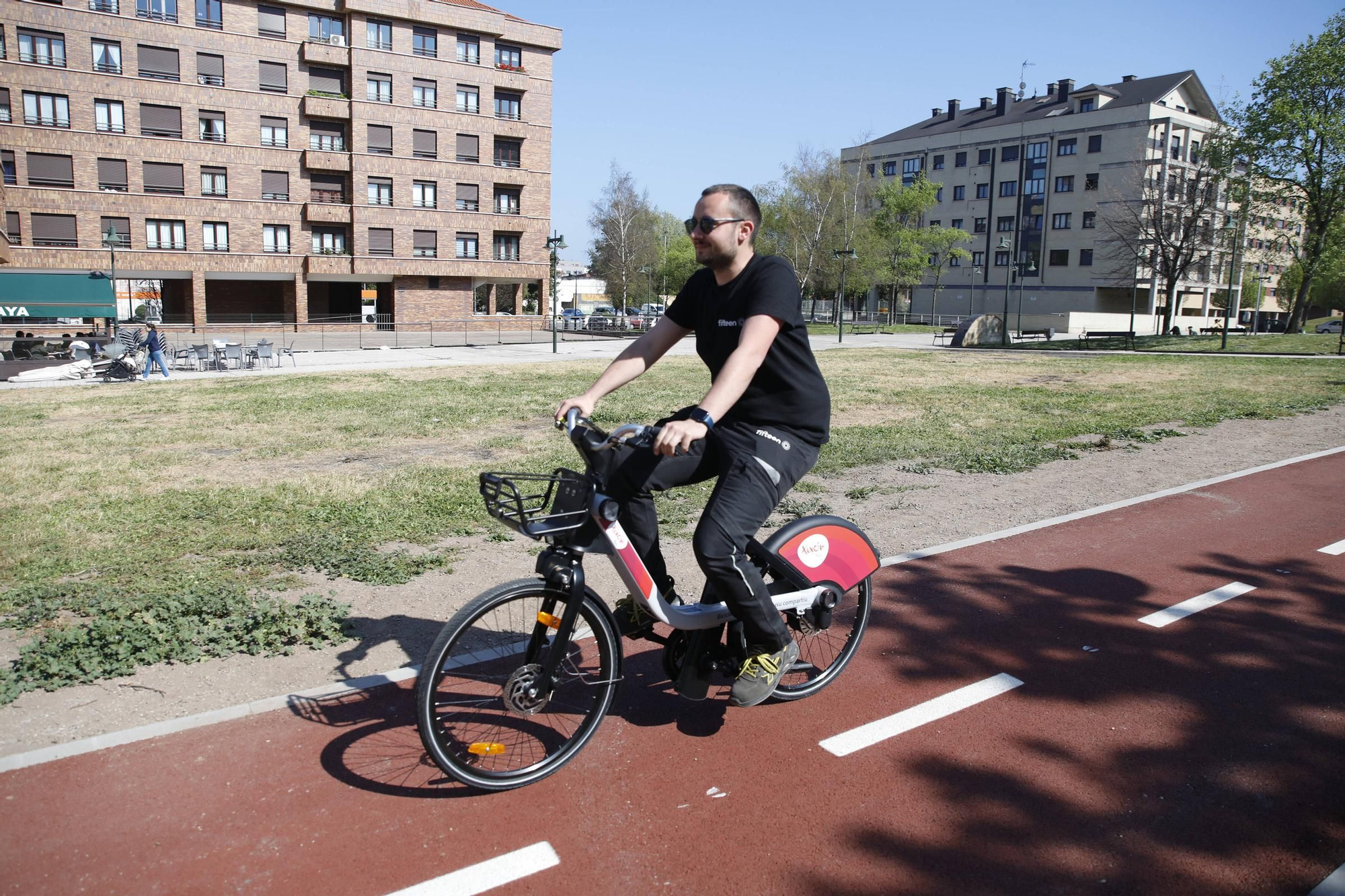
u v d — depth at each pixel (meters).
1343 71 38.81
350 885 2.58
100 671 3.93
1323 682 4.03
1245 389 17.70
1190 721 3.65
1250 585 5.37
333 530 6.45
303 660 4.16
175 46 44.91
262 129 47.34
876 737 3.54
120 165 44.56
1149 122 63.62
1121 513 7.18
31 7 42.09
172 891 2.54
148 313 46.31
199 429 12.02
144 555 5.78
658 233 94.69
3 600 4.84
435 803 3.03
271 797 3.03
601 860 2.73
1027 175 71.31
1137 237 50.91
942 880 2.64
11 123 42.44
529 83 53.38
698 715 3.73
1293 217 48.56
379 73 48.94
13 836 2.79
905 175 80.12
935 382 19.55
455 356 31.41
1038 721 3.66
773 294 3.09
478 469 8.89
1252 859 2.73
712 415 2.89
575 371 23.39
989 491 8.04
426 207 51.06
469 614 2.96
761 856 2.75
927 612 4.93
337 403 15.34
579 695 3.38
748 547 3.63
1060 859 2.74
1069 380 20.28
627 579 3.18
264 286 51.94
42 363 24.47
